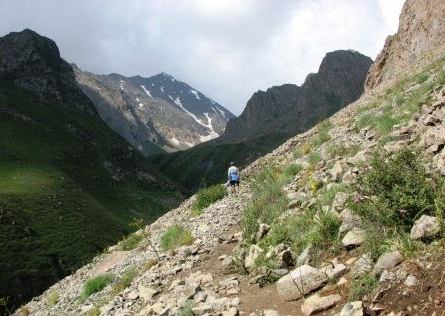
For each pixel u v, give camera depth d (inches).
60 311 762.2
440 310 249.3
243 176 1196.5
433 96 681.6
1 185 7258.9
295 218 497.4
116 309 517.3
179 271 555.8
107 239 6732.3
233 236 601.0
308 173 665.0
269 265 422.9
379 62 3075.8
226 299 386.3
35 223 6353.3
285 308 341.4
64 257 5792.3
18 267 5226.4
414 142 528.4
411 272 284.5
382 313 272.7
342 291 322.0
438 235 301.3
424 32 2326.5
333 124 1277.1
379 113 861.8
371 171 391.5
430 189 342.3
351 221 397.1
